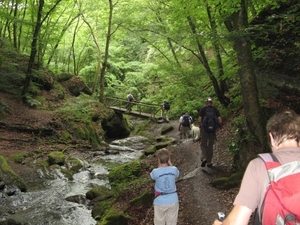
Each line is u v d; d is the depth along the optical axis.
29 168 11.61
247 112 6.57
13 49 20.02
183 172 9.55
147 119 24.91
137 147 18.14
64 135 15.95
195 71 16.61
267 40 9.26
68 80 22.27
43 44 17.16
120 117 23.36
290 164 1.82
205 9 10.75
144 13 18.98
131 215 6.95
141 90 31.70
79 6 22.52
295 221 1.65
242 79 6.59
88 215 8.11
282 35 9.20
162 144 13.77
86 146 15.94
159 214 4.81
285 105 8.10
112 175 10.69
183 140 14.18
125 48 32.81
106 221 6.63
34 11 17.11
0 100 15.27
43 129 15.16
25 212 8.29
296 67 8.50
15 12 18.20
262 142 6.40
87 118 18.70
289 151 1.95
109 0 21.78
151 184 8.20
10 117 15.20
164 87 20.80
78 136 16.67
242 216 1.83
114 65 30.97
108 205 8.03
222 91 14.52
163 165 5.02
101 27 24.77
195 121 17.80
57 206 8.70
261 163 1.94
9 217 7.92
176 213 4.85
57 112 17.64
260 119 6.44
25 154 12.59
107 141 20.70
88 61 31.05
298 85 8.12
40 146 14.15
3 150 12.57
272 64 8.97
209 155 8.70
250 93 6.49
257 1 9.19
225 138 10.80
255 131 6.54
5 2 17.75
